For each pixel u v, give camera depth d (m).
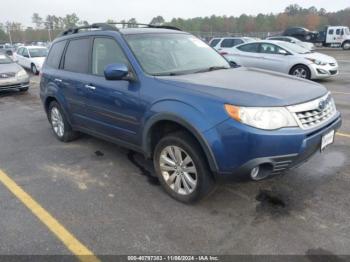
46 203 3.67
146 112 3.60
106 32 4.37
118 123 4.11
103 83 4.20
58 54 5.38
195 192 3.38
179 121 3.24
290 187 3.78
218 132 2.99
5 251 2.89
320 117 3.24
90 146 5.40
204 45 4.84
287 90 3.24
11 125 7.00
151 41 4.25
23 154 5.19
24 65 17.89
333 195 3.59
